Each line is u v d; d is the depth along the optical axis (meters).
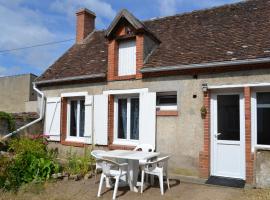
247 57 8.23
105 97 10.96
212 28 10.75
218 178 8.63
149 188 8.13
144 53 10.28
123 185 8.28
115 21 10.61
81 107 12.11
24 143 10.74
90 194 7.75
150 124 9.76
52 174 9.14
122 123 10.83
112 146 10.64
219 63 8.52
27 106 20.73
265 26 9.52
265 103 8.25
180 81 9.38
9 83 25.98
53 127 12.46
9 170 8.54
